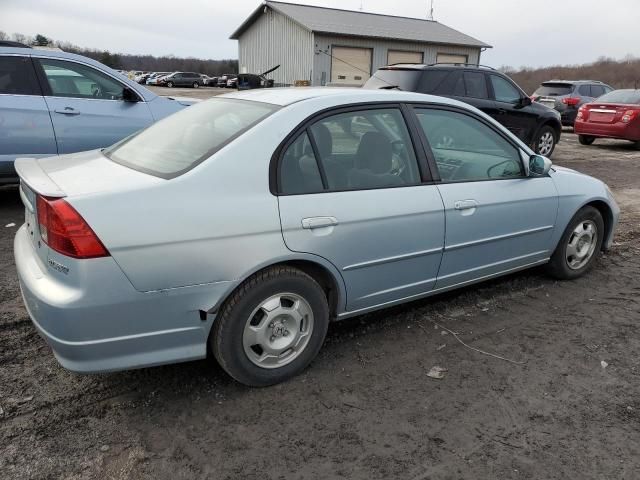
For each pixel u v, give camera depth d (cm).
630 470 236
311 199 284
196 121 321
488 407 279
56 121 580
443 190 341
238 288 268
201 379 297
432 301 408
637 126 1316
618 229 625
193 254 249
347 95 316
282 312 283
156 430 255
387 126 328
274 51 2919
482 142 378
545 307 403
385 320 375
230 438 251
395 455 242
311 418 267
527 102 1026
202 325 262
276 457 239
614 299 420
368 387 294
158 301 247
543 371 314
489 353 334
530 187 394
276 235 270
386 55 2728
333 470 233
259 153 273
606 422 269
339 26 2628
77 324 234
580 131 1411
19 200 654
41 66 577
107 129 610
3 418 259
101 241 232
